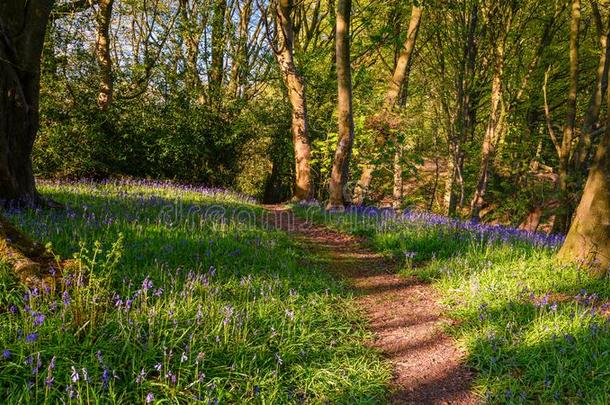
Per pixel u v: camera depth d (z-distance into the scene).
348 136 15.13
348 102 14.93
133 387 3.57
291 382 4.27
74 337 3.84
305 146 20.81
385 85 25.16
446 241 9.49
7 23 7.89
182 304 4.91
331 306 6.38
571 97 17.64
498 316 5.69
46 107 17.33
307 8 27.56
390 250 9.80
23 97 8.20
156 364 3.87
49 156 17.88
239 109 23.61
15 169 8.30
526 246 8.84
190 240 7.70
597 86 16.41
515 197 22.70
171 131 21.42
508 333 5.21
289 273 7.16
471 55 20.50
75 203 9.70
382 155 16.25
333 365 4.66
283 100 25.45
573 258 7.23
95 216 8.62
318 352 4.86
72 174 18.34
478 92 24.36
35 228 6.64
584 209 7.25
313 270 7.94
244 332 4.58
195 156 22.47
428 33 23.56
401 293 7.43
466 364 4.88
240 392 3.91
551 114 24.89
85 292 4.36
